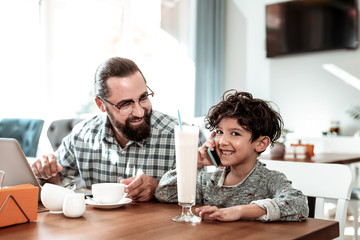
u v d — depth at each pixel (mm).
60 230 852
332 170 1335
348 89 4426
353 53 4410
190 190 928
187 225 885
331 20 4461
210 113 1158
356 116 4348
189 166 923
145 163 1531
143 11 4438
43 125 3238
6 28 3455
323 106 4574
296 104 4750
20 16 3531
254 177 1114
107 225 891
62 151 1651
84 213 1021
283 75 4844
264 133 1102
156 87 4520
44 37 3639
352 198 2408
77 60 3889
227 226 876
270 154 2803
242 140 1084
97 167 1583
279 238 786
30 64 3605
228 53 5234
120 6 4227
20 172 1094
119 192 1084
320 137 4016
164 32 4617
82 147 1604
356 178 3619
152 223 904
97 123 1620
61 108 3785
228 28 5242
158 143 1536
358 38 4398
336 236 928
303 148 2705
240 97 1130
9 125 3193
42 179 1419
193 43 4742
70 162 1639
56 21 3730
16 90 3531
